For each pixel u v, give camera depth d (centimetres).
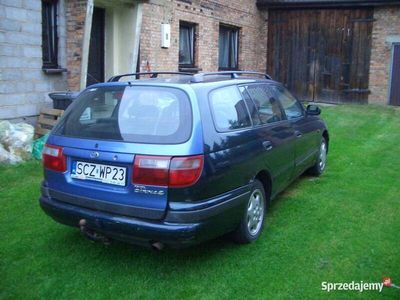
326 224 483
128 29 1033
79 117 402
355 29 1557
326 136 692
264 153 446
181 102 369
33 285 361
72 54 905
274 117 505
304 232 462
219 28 1509
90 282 365
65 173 387
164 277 373
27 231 462
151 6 1122
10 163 688
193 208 345
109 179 362
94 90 413
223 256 409
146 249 423
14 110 813
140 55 1108
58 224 480
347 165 739
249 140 424
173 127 358
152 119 368
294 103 593
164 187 341
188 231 342
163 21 1171
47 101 879
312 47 1639
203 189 352
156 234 343
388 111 1384
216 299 341
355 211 522
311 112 623
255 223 441
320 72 1638
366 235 454
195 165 346
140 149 350
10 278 371
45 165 405
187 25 1324
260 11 1697
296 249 422
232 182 388
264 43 1722
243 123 429
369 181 645
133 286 360
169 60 1212
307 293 349
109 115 387
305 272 380
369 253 414
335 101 1628
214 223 363
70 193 383
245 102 448
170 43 1205
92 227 372
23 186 599
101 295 347
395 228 471
